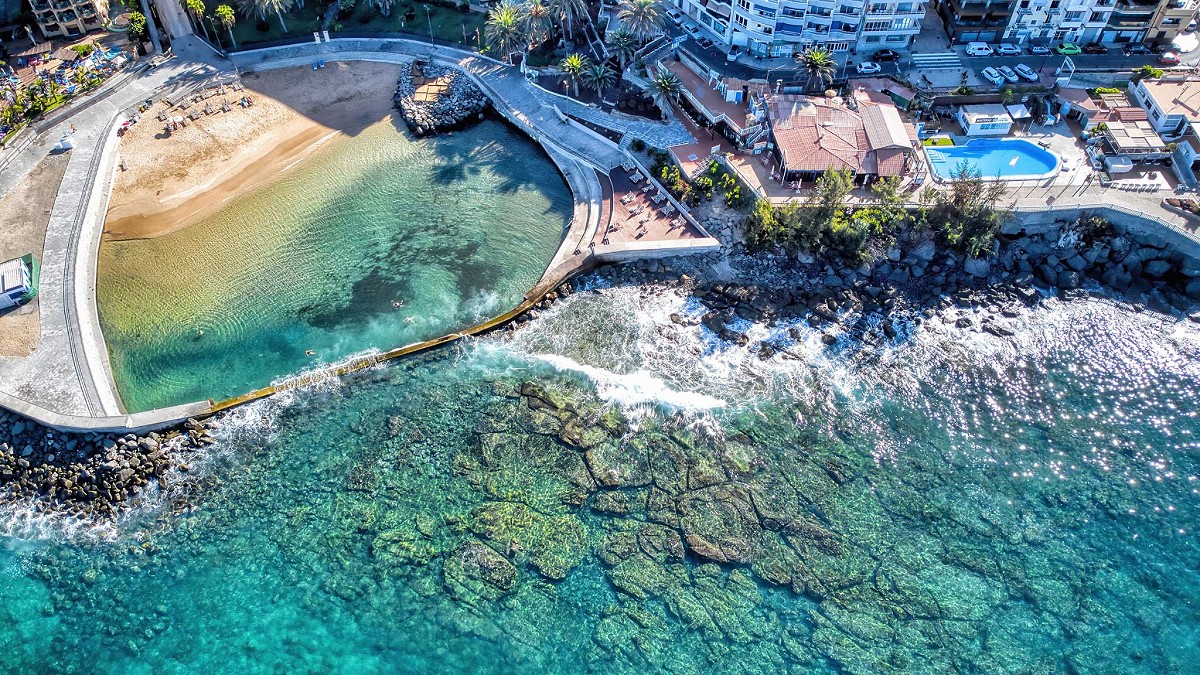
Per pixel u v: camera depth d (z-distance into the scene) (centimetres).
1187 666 6706
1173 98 10538
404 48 12681
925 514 7669
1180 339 8969
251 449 8269
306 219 10506
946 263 9575
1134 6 11250
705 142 10862
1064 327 9106
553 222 10444
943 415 8406
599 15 12312
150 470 8075
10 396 8462
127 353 9150
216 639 7094
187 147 11331
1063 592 7162
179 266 9969
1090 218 9619
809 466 8012
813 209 9544
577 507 7738
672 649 6912
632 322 9225
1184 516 7625
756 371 8775
